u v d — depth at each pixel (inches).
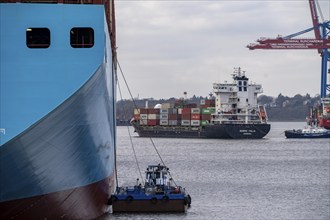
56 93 1195.9
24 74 1197.1
